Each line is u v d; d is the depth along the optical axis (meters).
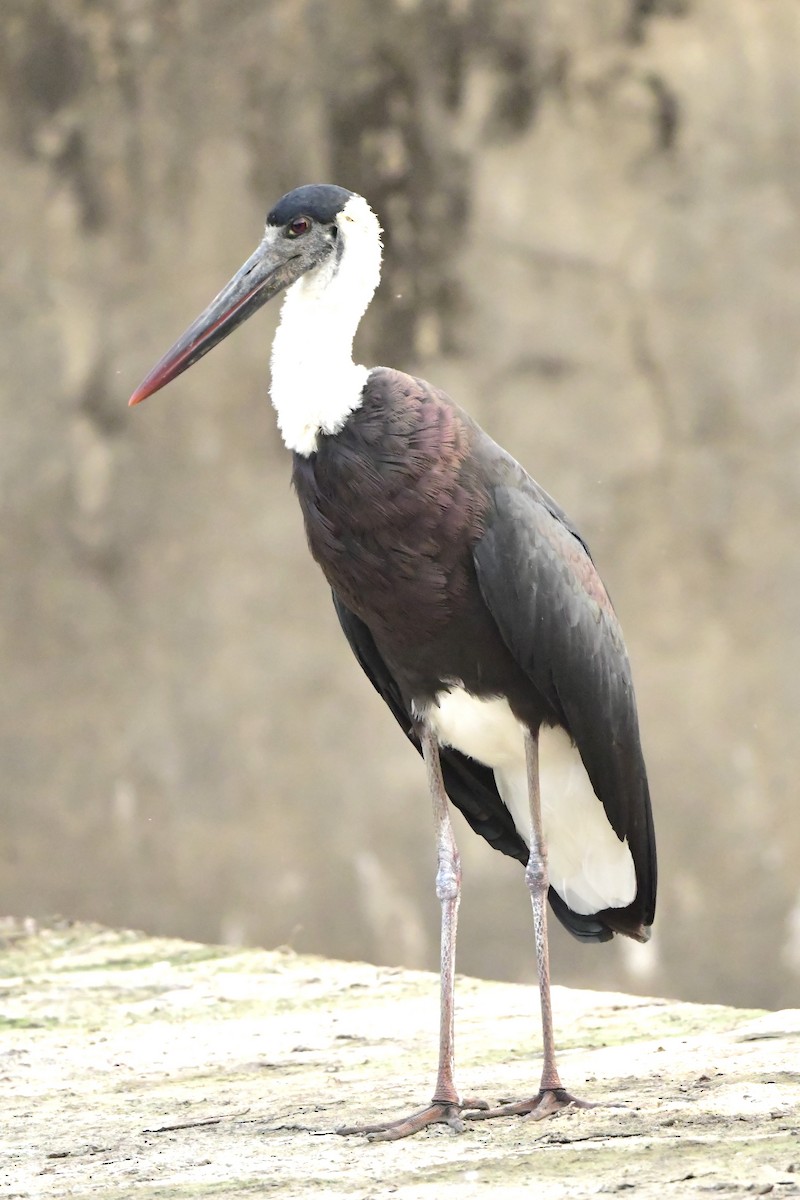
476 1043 7.09
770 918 14.00
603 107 14.12
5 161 13.95
